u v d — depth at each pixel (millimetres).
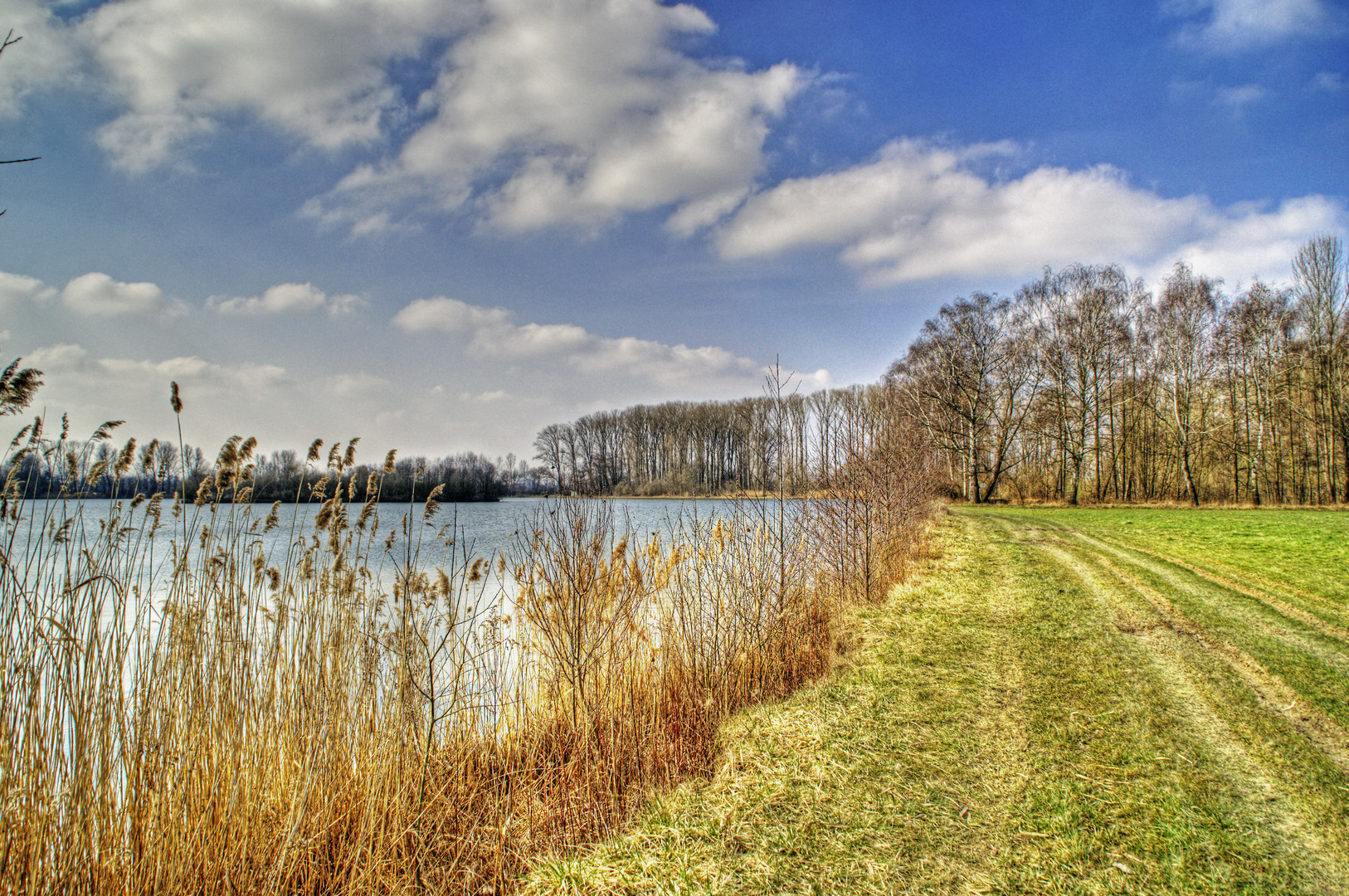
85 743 3773
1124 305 36062
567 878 4012
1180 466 36375
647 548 7660
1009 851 3893
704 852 4031
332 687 4922
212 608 4750
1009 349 36375
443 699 6055
